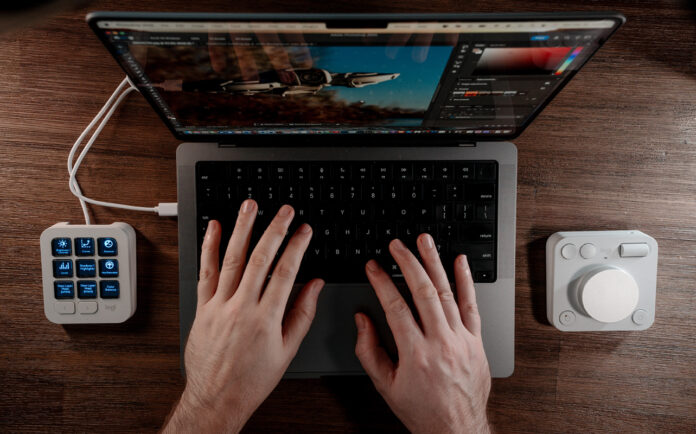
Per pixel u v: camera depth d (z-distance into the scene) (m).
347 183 0.61
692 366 0.67
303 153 0.61
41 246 0.60
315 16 0.43
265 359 0.55
